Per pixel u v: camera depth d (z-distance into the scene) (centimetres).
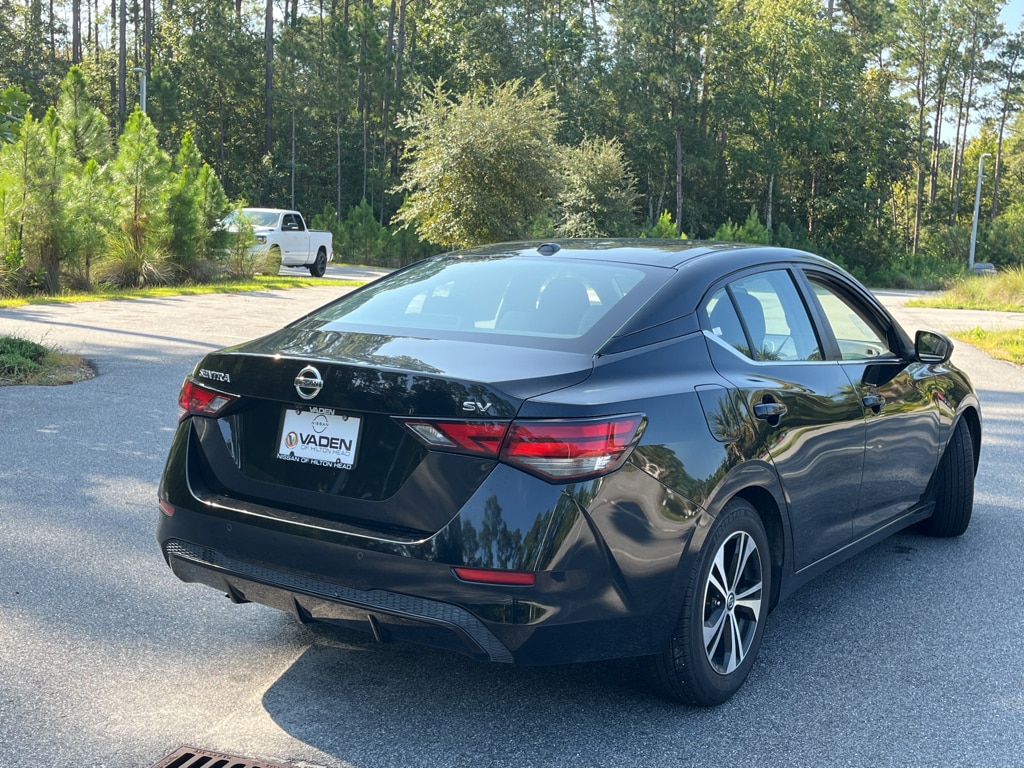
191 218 2162
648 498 315
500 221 3288
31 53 7169
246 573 330
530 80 7119
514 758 312
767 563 375
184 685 356
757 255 423
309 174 6544
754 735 332
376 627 312
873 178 7675
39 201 1777
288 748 314
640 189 7550
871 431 445
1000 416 958
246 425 342
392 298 402
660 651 330
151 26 7300
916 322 2092
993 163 10331
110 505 565
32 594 434
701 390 346
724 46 7144
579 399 306
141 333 1303
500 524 294
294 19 7475
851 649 410
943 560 534
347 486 317
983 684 377
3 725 321
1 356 952
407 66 7056
